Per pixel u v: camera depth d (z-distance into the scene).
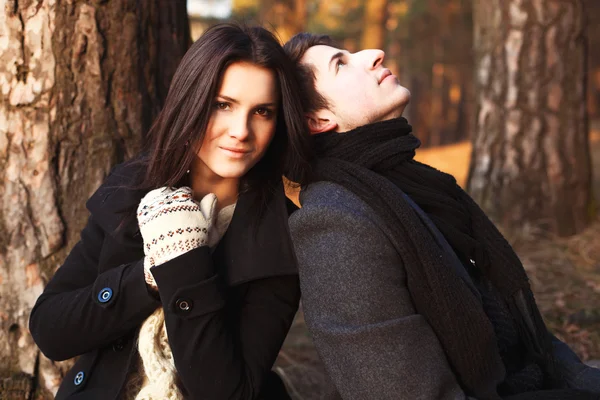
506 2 4.12
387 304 1.35
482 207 4.25
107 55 1.99
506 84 4.14
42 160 1.93
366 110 1.61
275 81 1.47
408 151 1.62
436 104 21.83
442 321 1.37
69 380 1.58
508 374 1.52
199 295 1.38
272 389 1.69
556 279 3.46
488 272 1.61
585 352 2.69
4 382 1.94
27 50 1.90
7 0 1.88
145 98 2.08
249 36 1.45
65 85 1.94
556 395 1.38
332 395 1.47
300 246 1.46
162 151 1.47
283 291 1.58
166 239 1.39
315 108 1.63
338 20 16.47
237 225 1.57
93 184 1.98
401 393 1.30
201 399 1.40
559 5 4.04
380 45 11.91
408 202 1.49
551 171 4.08
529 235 4.03
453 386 1.34
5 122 1.92
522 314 1.61
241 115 1.44
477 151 4.32
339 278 1.37
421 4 15.44
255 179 1.60
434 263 1.37
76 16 1.93
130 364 1.47
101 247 1.58
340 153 1.58
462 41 16.78
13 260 1.95
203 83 1.41
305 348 2.78
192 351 1.38
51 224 1.95
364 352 1.33
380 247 1.37
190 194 1.47
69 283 1.57
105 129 1.99
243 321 1.53
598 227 4.06
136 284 1.42
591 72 18.06
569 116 4.09
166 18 2.17
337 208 1.40
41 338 1.49
